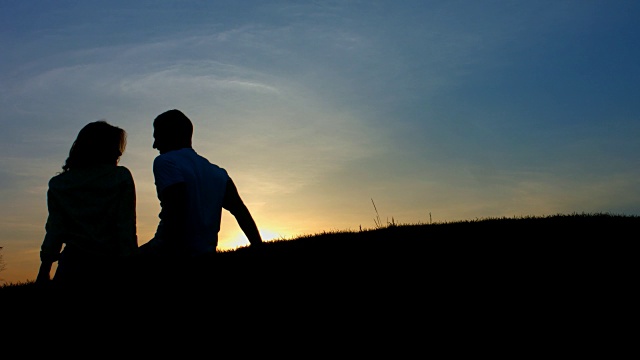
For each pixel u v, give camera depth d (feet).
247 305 23.59
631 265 33.06
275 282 26.30
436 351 21.53
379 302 25.52
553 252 35.99
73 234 21.88
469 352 21.63
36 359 19.43
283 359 20.22
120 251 22.52
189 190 20.16
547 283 29.48
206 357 19.94
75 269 22.36
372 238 40.29
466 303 26.09
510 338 22.95
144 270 23.11
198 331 21.45
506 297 27.20
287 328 22.34
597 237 41.37
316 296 25.48
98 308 22.40
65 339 20.68
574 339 23.08
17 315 22.44
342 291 26.37
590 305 26.66
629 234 42.68
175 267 23.00
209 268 24.62
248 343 21.06
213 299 23.53
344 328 22.76
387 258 32.58
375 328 23.03
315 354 20.65
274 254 30.35
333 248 34.27
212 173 21.06
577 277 30.63
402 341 22.11
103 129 22.86
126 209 22.70
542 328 23.89
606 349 22.36
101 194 22.03
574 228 46.26
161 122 21.34
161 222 22.20
